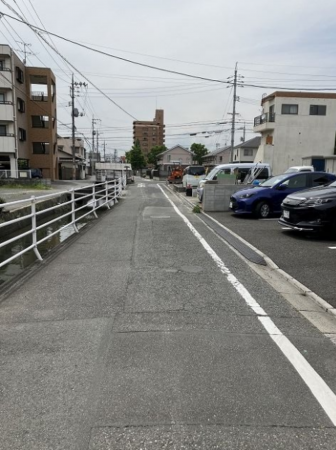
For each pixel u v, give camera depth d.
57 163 42.91
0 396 2.27
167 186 32.16
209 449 1.85
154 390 2.34
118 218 10.98
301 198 7.14
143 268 5.18
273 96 30.62
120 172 42.78
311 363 2.70
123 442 1.89
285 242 6.93
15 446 1.86
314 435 1.96
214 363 2.67
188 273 4.93
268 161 30.86
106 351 2.83
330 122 30.59
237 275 4.88
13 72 30.64
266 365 2.65
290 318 3.52
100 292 4.19
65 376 2.49
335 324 3.42
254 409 2.17
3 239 9.10
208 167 32.81
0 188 23.72
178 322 3.37
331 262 5.47
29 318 3.48
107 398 2.25
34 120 36.12
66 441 1.90
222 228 8.64
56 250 6.48
